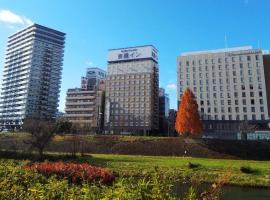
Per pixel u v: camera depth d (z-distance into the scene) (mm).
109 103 179250
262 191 39594
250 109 142000
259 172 51406
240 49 151125
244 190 40062
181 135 108125
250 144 87625
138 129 169625
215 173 49094
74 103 189875
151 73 175125
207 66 152750
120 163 60281
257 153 83625
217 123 145125
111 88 181500
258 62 145000
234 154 84688
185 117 101500
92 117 183125
